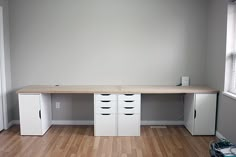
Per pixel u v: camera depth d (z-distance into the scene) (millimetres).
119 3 3949
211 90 3521
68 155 2967
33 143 3355
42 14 3979
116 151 3086
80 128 4023
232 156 2307
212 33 3771
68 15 3979
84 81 4129
